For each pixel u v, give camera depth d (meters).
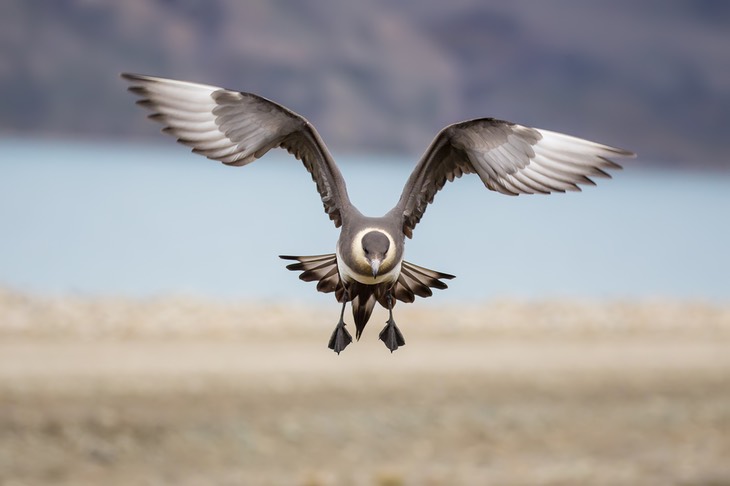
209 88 9.02
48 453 16.11
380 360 23.42
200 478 15.75
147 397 19.12
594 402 20.70
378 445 17.56
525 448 17.80
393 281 9.00
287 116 9.13
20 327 24.78
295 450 17.09
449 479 16.08
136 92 8.88
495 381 21.92
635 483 16.23
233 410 18.70
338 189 9.14
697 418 19.95
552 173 9.11
